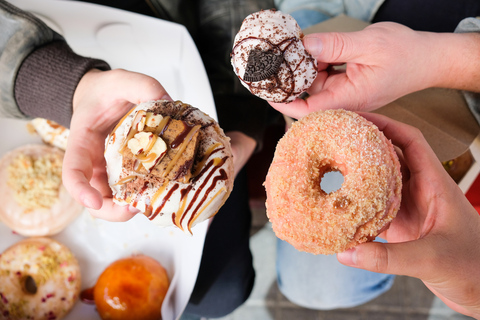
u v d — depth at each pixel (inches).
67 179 14.9
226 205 22.4
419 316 28.9
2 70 17.1
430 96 18.1
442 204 13.8
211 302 23.0
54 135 20.7
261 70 15.3
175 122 14.0
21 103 17.8
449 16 19.5
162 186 14.0
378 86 16.7
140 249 20.4
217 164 14.3
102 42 20.2
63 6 19.6
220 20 21.5
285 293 25.4
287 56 15.4
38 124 20.7
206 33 21.8
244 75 15.6
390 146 13.9
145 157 13.5
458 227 13.5
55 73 17.0
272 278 29.8
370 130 13.7
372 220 13.3
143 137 13.6
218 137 14.9
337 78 17.4
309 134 13.8
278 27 15.5
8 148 21.1
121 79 16.1
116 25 20.0
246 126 21.3
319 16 21.6
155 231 20.5
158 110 14.7
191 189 14.1
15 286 19.5
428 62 16.6
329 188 17.4
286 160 13.7
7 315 19.3
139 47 20.3
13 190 20.0
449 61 16.7
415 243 13.1
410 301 29.1
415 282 29.2
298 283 23.9
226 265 22.5
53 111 17.6
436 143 17.3
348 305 24.5
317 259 23.1
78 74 16.9
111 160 14.4
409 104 17.9
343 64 18.6
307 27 21.4
